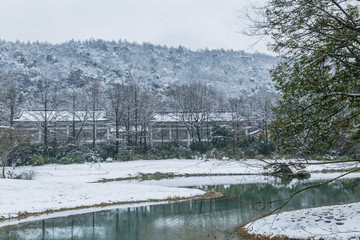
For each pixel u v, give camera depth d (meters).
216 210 17.72
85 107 57.19
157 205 19.88
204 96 60.38
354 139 8.04
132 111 55.78
